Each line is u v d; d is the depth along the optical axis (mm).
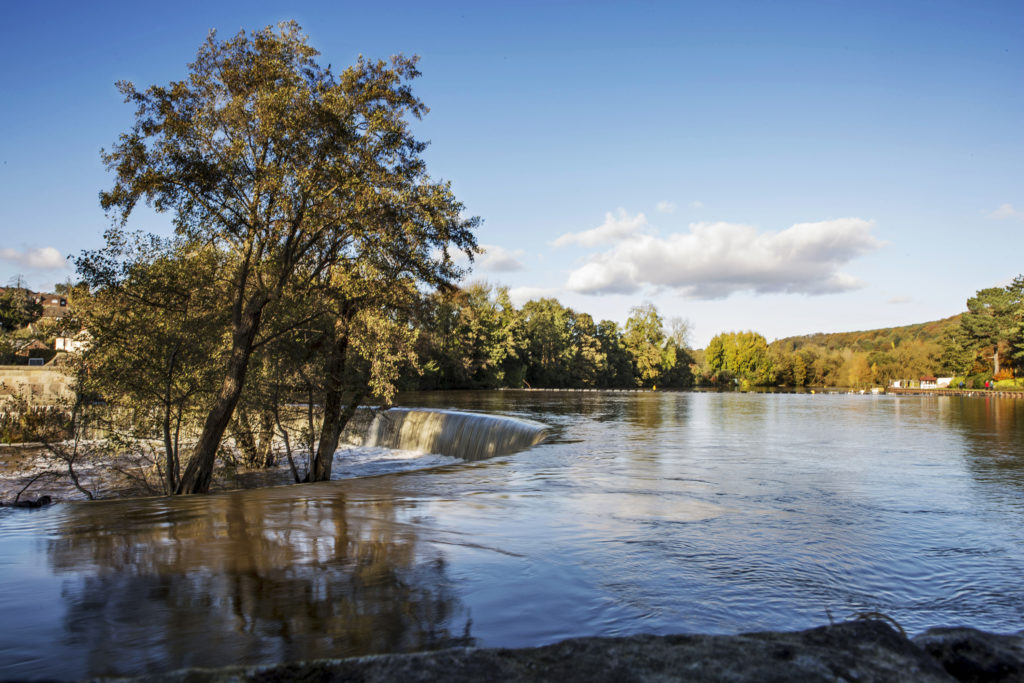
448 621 4512
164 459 19172
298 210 14570
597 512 9125
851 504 9844
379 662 2818
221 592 5180
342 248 16500
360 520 8578
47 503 11281
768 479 12484
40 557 6488
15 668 3570
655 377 112125
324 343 18859
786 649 2926
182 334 16297
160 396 16344
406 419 31062
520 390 77438
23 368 30375
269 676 2695
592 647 2984
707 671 2693
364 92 16203
